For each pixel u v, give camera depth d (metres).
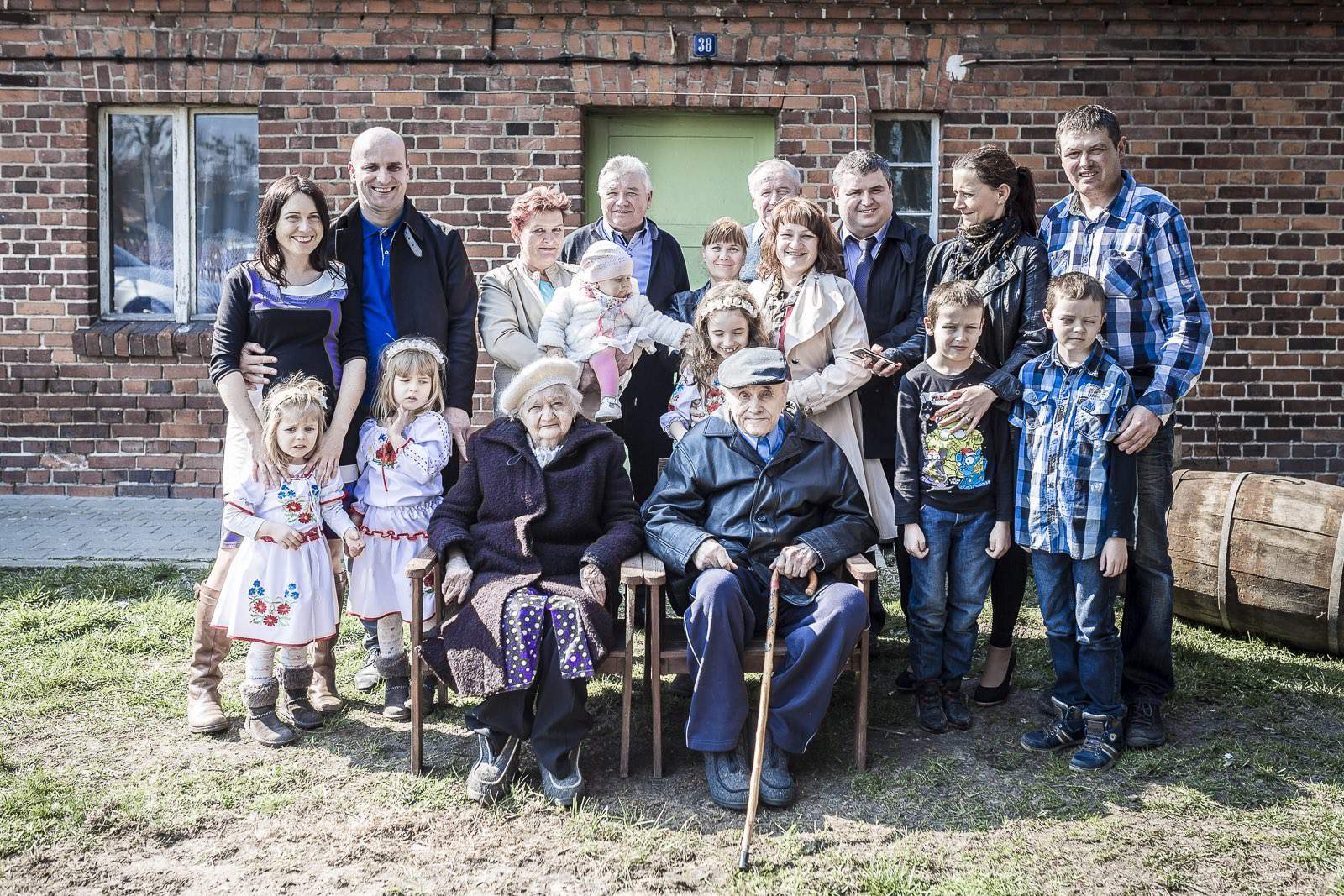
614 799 3.37
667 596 4.23
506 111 7.03
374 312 4.08
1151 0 6.95
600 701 4.14
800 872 2.95
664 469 3.90
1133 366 3.75
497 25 6.98
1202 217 7.12
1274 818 3.22
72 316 7.17
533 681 3.35
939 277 4.07
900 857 3.01
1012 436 3.77
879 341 4.26
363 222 4.11
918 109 7.06
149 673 4.27
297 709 3.86
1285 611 4.52
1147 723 3.75
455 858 3.01
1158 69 7.03
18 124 7.06
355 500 3.99
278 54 6.99
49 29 6.99
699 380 4.00
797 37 7.00
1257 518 4.64
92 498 7.20
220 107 7.22
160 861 2.98
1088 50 7.02
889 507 4.31
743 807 3.28
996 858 3.02
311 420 3.65
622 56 6.99
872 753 3.69
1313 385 7.24
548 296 4.35
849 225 4.35
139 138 7.30
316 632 3.69
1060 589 3.67
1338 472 7.29
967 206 3.88
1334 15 6.98
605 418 4.17
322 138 7.05
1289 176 7.11
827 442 3.78
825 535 3.59
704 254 4.58
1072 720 3.71
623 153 7.27
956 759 3.64
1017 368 3.75
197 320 7.44
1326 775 3.49
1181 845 3.08
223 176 7.35
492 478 3.67
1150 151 7.08
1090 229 3.79
